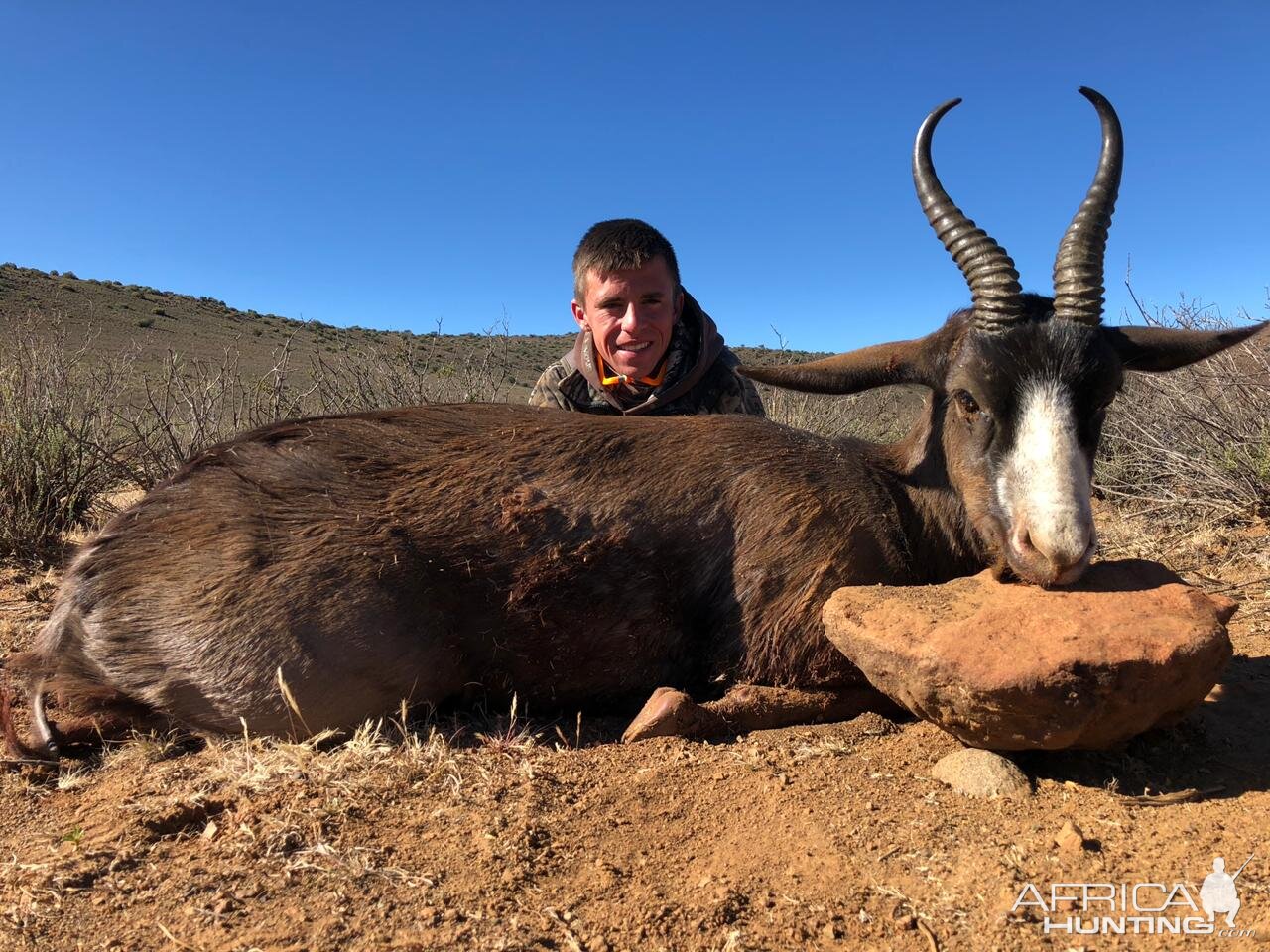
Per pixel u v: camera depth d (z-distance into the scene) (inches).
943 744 33.8
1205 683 29.8
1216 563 55.5
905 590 33.8
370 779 31.3
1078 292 35.0
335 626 33.9
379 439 38.7
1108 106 35.3
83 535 67.7
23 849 28.6
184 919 24.8
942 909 24.9
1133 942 23.5
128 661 34.3
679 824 29.4
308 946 23.6
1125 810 29.0
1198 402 73.7
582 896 25.7
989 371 35.0
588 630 37.0
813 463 39.6
